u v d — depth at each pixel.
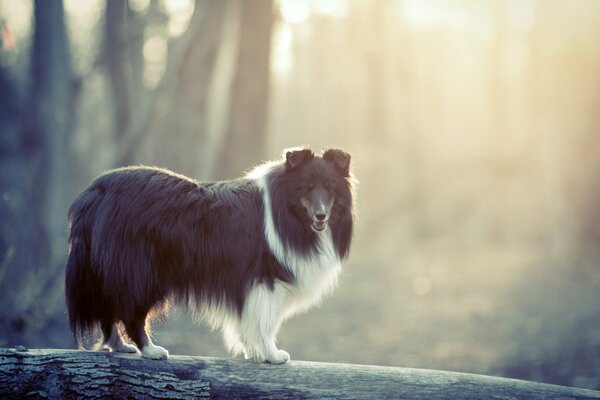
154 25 25.02
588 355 12.27
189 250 6.00
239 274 6.13
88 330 6.02
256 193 6.37
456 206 31.69
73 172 21.05
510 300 17.70
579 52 28.44
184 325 14.21
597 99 27.62
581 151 27.44
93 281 5.93
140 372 5.46
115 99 24.20
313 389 5.60
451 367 12.35
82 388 5.27
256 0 19.70
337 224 6.67
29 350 5.54
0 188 16.98
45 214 16.34
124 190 5.98
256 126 19.91
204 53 22.09
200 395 5.47
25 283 13.41
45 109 19.53
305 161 6.52
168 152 25.09
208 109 24.44
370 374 5.80
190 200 6.10
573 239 25.27
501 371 12.01
